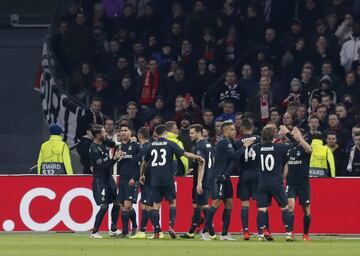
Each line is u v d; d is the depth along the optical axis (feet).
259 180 191.21
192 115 251.80
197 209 198.70
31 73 319.06
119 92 274.77
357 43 266.57
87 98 277.44
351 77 255.50
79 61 285.02
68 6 293.23
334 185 215.72
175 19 282.56
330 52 265.54
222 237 198.70
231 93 262.26
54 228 221.25
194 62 274.98
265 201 191.21
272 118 242.37
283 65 268.00
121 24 288.30
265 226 191.52
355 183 215.10
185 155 194.90
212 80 270.05
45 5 321.52
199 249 163.63
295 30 270.87
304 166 191.83
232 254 153.07
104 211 200.85
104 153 200.44
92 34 287.48
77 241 186.29
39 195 221.87
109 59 284.61
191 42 277.85
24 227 221.46
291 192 192.65
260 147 191.11
